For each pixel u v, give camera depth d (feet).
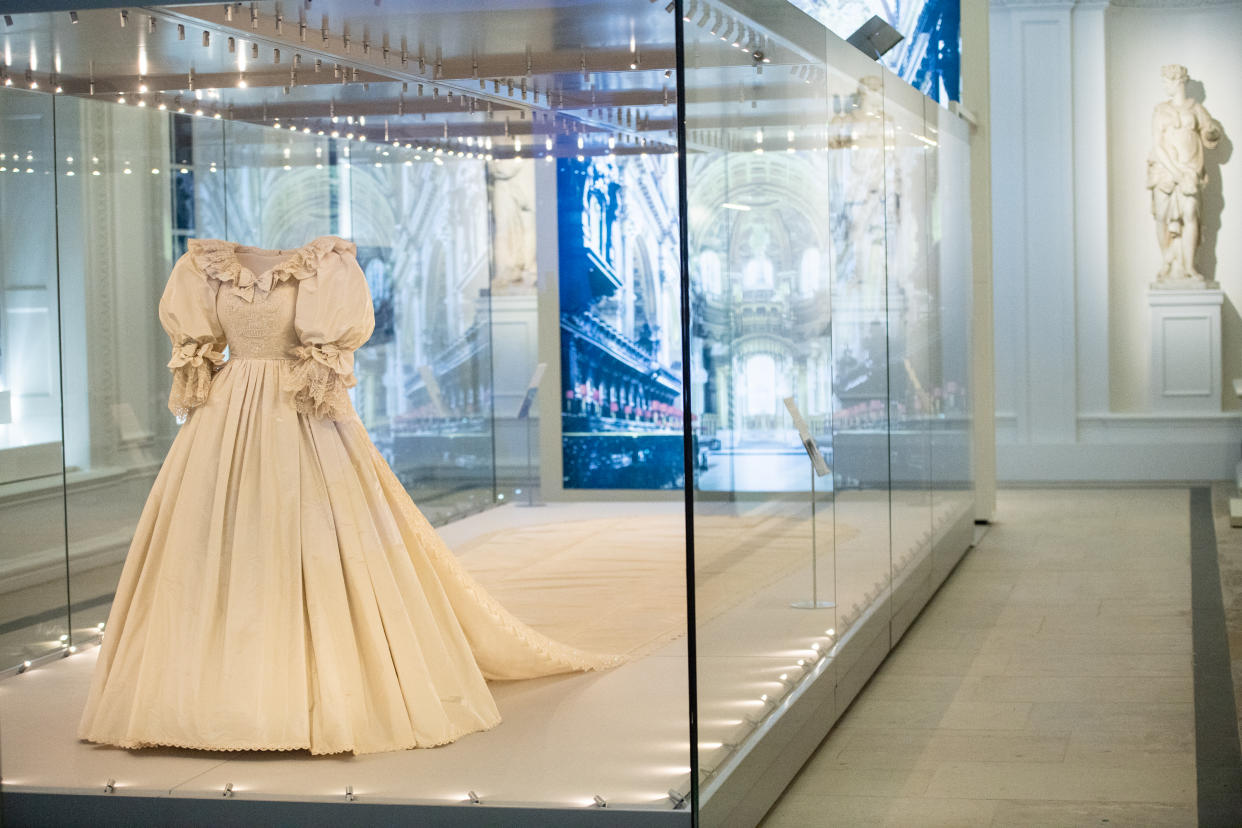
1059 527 29.76
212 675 12.09
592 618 17.98
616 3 12.12
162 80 15.78
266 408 12.42
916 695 16.43
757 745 11.80
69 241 15.97
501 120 19.54
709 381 10.29
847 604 15.52
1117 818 12.07
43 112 15.39
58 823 11.41
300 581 12.13
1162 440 36.96
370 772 11.50
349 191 23.65
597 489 32.96
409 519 13.12
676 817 10.33
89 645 16.69
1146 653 18.25
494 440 31.37
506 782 11.16
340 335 12.51
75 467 16.30
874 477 17.17
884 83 18.19
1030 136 37.45
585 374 32.86
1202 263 37.47
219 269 12.79
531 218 32.96
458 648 12.91
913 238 20.42
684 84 9.68
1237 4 36.70
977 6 29.35
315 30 13.24
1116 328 37.88
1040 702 15.99
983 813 12.26
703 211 10.15
